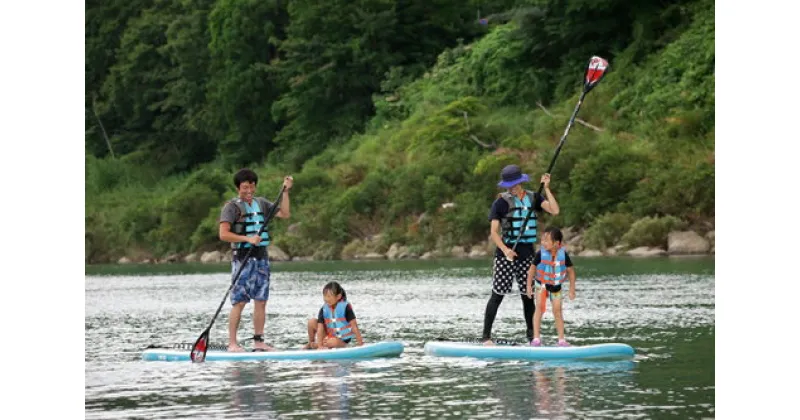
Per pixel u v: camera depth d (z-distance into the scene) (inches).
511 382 1206.9
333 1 6604.3
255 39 7322.8
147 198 7027.6
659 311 1971.0
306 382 1244.5
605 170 4242.1
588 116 4955.7
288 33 7155.5
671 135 4402.1
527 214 1499.8
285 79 7042.3
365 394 1147.9
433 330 1792.6
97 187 7519.7
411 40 6761.8
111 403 1131.3
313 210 5315.0
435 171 4975.4
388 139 5900.6
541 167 4446.4
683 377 1218.6
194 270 4466.0
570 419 985.5
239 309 1529.3
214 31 7475.4
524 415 1008.9
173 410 1081.4
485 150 5113.2
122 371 1384.1
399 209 5002.5
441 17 6697.8
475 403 1077.1
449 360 1412.4
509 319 1962.4
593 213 4229.8
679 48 4847.4
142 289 3166.8
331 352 1455.5
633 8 5369.1
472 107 5374.0
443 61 6279.5
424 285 2842.0
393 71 6437.0
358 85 6619.1
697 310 1973.4
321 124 6771.7
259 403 1108.5
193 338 1806.1
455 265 3855.8
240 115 7391.7
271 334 1822.1
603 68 1555.1
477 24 6835.6
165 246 5925.2
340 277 3329.2
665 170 4106.8
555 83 5620.1
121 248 6146.7
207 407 1093.1
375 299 2418.8
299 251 5147.6
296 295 2655.0
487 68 5861.2
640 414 1005.8
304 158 6574.8
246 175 1535.4
